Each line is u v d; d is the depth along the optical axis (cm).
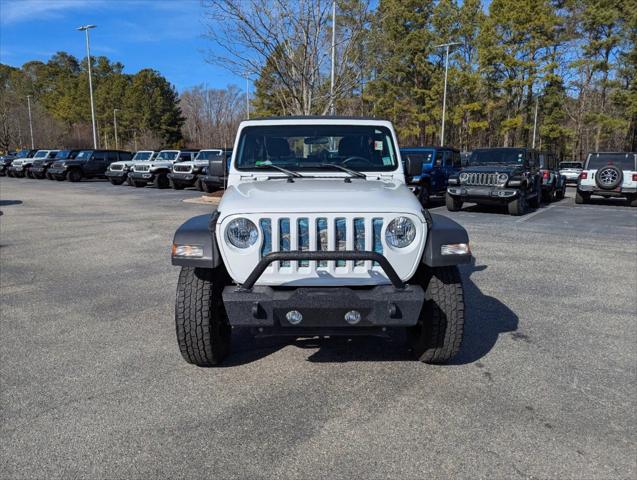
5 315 509
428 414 318
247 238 328
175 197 1877
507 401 335
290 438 292
